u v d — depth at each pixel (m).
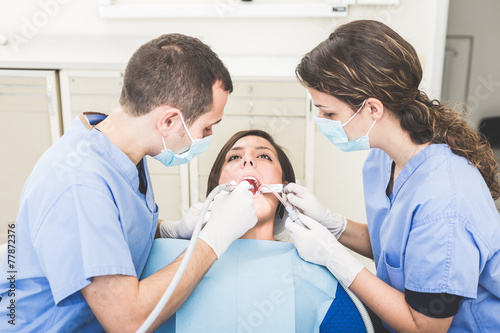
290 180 1.55
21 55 2.71
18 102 2.63
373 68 1.03
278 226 1.53
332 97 1.09
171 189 2.50
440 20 2.48
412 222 1.08
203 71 1.05
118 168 1.08
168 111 1.04
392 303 1.07
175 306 0.97
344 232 1.44
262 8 2.50
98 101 2.61
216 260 1.21
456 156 1.11
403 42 1.07
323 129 1.17
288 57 2.53
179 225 1.42
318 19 2.54
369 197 1.36
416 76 1.08
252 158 1.46
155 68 1.02
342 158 2.54
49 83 2.58
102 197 0.97
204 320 1.11
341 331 1.15
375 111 1.09
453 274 0.99
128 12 2.57
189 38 1.09
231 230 1.13
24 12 2.65
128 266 0.94
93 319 1.07
